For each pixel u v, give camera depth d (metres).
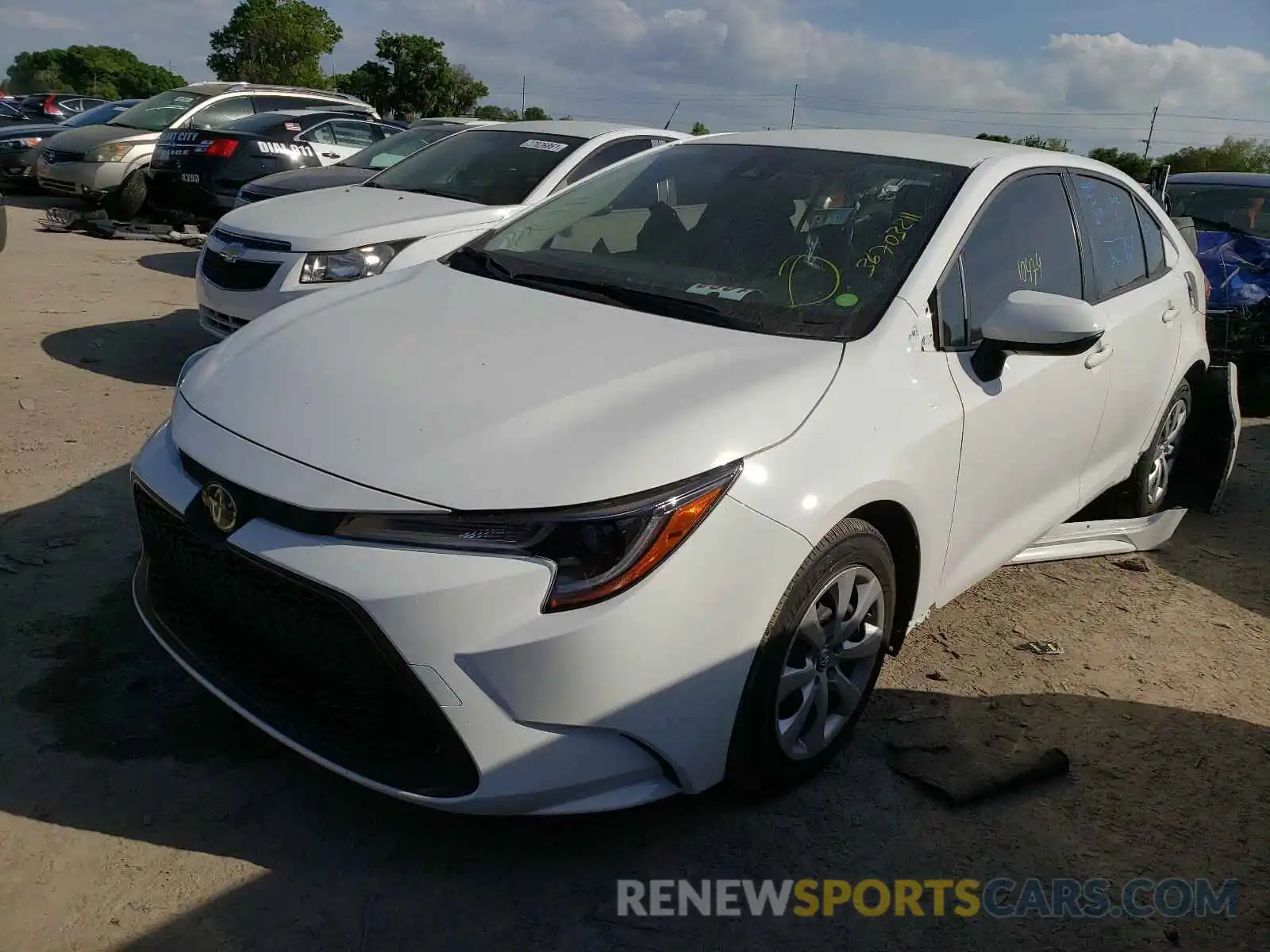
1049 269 3.64
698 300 3.04
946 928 2.44
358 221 5.91
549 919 2.35
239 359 2.85
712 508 2.32
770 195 3.47
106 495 4.41
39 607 3.44
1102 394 3.84
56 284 8.73
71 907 2.26
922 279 3.02
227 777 2.71
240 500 2.35
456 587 2.15
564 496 2.21
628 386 2.52
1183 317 4.59
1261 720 3.41
